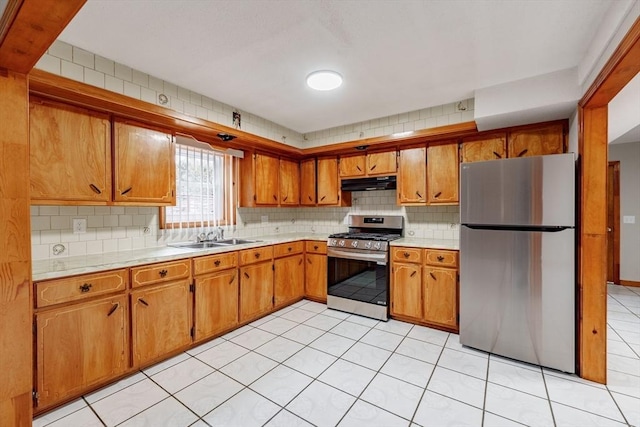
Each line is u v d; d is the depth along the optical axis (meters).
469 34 1.83
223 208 3.49
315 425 1.66
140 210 2.70
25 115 1.35
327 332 2.88
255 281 3.16
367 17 1.68
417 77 2.40
